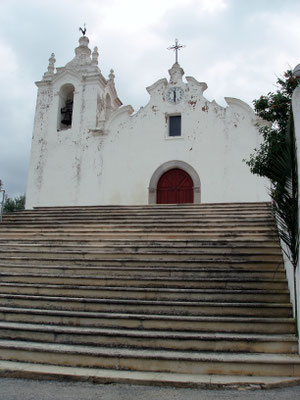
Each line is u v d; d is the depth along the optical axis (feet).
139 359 17.03
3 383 15.74
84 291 22.97
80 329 19.29
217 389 15.24
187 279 22.98
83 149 57.88
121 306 21.13
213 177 51.08
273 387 15.40
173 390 15.08
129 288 22.59
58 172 58.29
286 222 19.38
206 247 27.48
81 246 29.94
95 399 14.01
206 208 39.52
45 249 30.66
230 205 39.65
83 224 37.60
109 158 56.24
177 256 26.68
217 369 16.57
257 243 27.76
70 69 61.72
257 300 21.09
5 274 25.77
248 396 14.35
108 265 26.53
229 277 23.72
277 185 21.17
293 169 18.98
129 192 54.24
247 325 19.01
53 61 65.21
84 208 43.96
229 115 52.34
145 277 23.89
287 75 25.31
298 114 18.69
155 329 19.42
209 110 53.31
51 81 62.49
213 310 20.33
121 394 14.56
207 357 16.87
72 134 59.11
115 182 55.16
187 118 54.08
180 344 18.08
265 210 36.24
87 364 17.37
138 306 20.97
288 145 20.03
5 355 18.21
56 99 61.77
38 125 61.26
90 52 65.10
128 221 36.19
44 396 14.26
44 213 43.09
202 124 53.21
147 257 27.20
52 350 17.72
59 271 26.22
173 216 36.81
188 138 53.36
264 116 26.13
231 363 16.56
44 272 26.50
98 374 16.28
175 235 31.60
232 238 30.25
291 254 20.22
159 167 53.72
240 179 50.01
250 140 50.70
